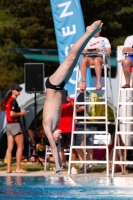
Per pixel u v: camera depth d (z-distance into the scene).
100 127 45.94
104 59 29.31
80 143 32.41
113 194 18.98
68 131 32.75
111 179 25.22
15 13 80.56
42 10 78.94
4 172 32.72
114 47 77.19
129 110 33.31
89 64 29.56
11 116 31.42
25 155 48.03
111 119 49.19
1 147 47.97
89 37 21.75
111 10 78.56
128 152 33.62
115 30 78.44
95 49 29.77
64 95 32.75
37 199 17.69
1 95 72.31
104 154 39.75
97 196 18.39
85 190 20.38
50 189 20.83
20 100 46.03
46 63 79.75
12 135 31.77
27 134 46.50
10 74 77.06
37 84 39.38
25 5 78.56
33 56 67.81
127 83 28.73
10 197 18.30
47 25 80.31
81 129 32.41
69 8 39.84
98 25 21.73
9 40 79.81
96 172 32.19
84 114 31.19
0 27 79.19
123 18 78.69
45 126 21.00
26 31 78.19
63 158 33.50
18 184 23.03
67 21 39.94
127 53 28.88
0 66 78.12
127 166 33.41
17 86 31.42
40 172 32.66
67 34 39.94
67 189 20.78
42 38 79.31
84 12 78.50
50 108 21.03
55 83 21.12
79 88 29.61
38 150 40.41
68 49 39.97
